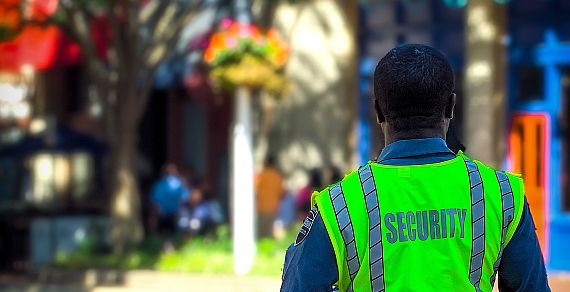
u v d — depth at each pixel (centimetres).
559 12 2045
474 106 1864
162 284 1934
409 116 376
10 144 2770
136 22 2170
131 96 2198
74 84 3058
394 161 374
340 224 362
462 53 2194
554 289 1844
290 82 2480
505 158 2089
